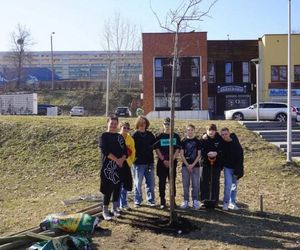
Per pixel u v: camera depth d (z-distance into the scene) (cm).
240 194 1245
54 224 842
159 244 820
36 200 1254
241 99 5141
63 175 1705
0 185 1620
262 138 2106
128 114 5159
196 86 4881
